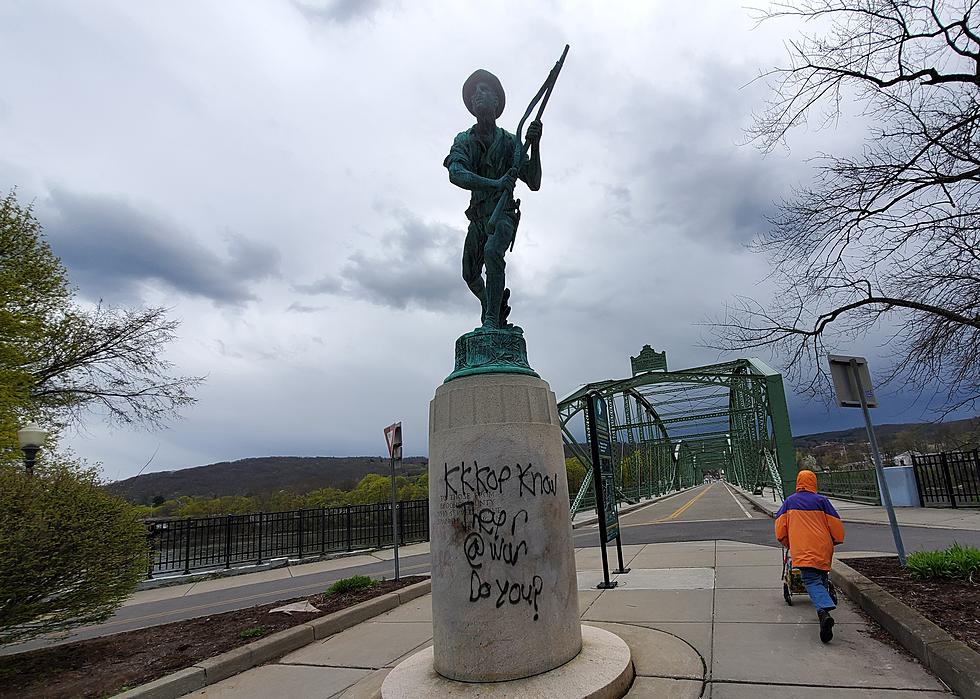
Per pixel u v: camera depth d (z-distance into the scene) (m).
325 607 8.21
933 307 9.15
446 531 4.32
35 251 16.59
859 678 4.11
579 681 3.89
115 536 6.54
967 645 4.19
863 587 6.14
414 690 4.03
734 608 6.39
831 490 28.62
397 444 10.77
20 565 5.68
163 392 19.66
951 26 8.38
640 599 7.21
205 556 16.39
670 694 4.00
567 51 5.44
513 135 5.98
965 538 10.67
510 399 4.47
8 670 6.17
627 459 46.88
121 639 7.35
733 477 89.62
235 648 6.21
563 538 4.45
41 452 11.73
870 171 9.15
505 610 4.05
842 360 8.16
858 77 9.15
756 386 29.70
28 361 15.09
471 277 5.91
